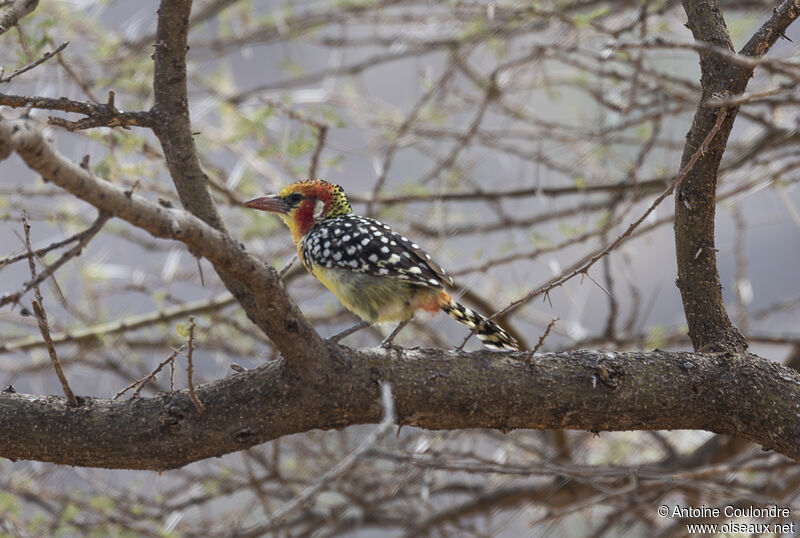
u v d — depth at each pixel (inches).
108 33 471.5
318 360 229.5
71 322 480.1
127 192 176.2
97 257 481.1
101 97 438.0
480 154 489.4
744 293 472.4
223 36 506.3
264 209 357.1
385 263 302.2
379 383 233.9
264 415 231.1
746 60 217.0
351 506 450.6
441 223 445.4
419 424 240.5
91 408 230.1
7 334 462.6
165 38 237.6
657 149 512.4
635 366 241.9
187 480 462.3
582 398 238.4
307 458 467.8
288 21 501.7
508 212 578.2
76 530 404.2
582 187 394.0
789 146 458.6
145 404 231.1
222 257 198.7
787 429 233.3
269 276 209.6
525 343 474.0
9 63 399.9
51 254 455.8
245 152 435.2
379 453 334.3
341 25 502.6
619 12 437.7
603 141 440.5
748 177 445.1
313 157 378.3
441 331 493.4
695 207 253.1
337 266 312.7
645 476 364.8
